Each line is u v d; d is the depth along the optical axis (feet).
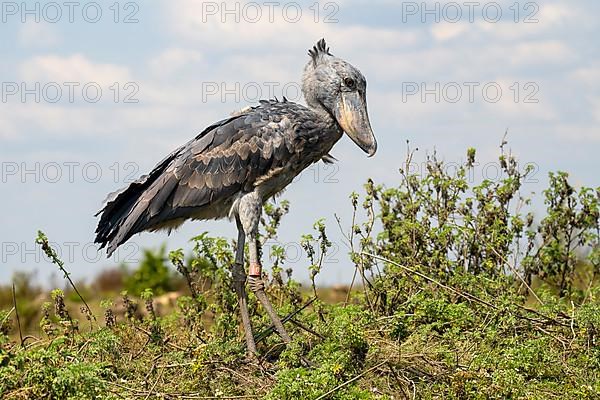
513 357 37.86
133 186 44.80
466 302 45.44
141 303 70.23
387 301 46.29
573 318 41.63
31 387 33.63
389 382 37.35
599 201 50.37
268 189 44.14
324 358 38.81
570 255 50.03
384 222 48.62
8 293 80.53
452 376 35.86
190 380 38.47
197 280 48.98
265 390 37.19
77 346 41.91
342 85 44.14
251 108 45.14
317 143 44.37
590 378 37.65
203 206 43.98
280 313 45.93
